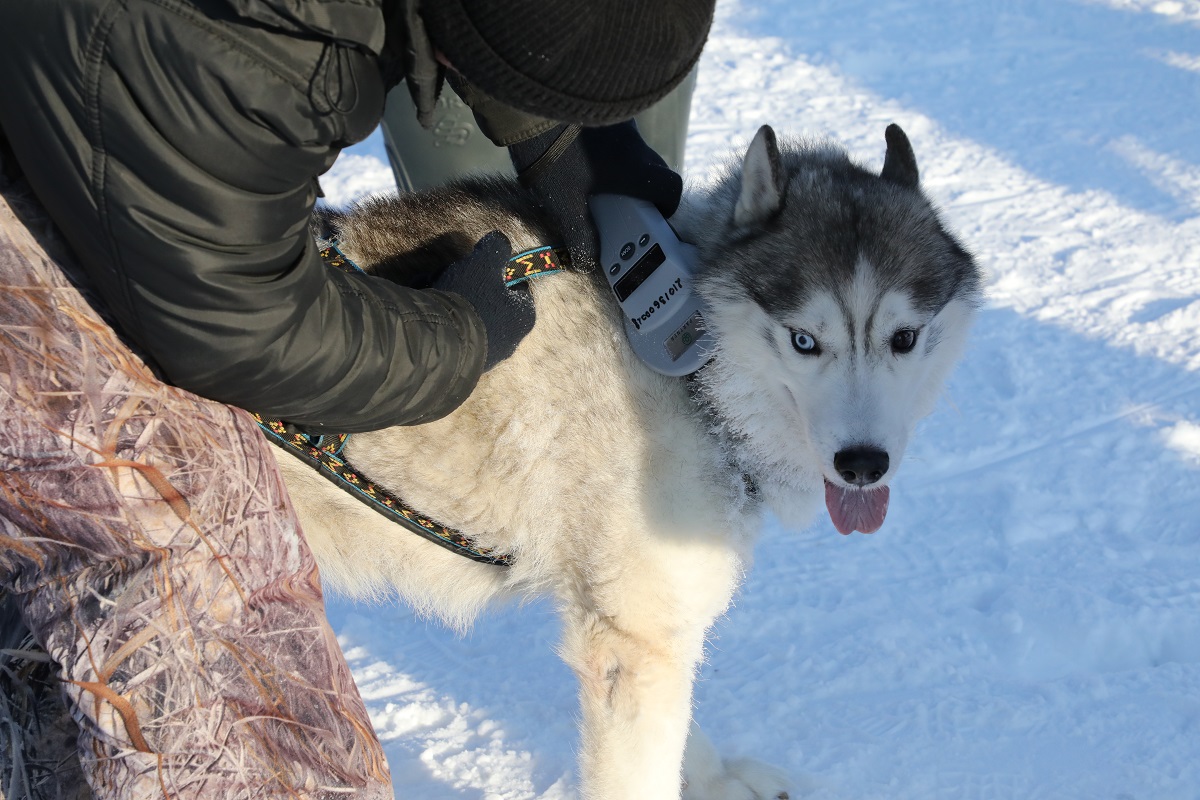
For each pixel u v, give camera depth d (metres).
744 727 2.63
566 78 1.23
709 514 2.17
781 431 2.18
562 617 2.27
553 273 2.13
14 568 1.32
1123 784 2.39
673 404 2.13
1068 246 5.08
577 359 2.12
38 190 1.22
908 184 2.27
